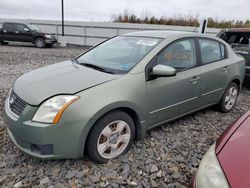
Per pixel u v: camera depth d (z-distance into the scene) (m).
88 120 2.52
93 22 20.81
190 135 3.66
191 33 3.85
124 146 2.99
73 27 21.06
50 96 2.52
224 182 1.59
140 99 2.95
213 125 4.07
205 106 4.12
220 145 1.92
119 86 2.77
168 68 2.97
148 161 2.93
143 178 2.65
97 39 21.00
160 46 3.30
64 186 2.46
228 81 4.39
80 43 21.25
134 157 2.99
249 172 1.59
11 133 2.74
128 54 3.35
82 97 2.53
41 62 10.07
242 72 4.76
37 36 16.91
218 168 1.70
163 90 3.21
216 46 4.27
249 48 6.07
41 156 2.51
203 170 1.78
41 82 2.78
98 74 2.93
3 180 2.53
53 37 17.50
